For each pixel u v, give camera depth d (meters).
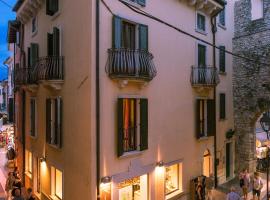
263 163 17.94
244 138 16.72
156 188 10.80
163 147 11.20
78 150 9.20
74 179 9.45
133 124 10.06
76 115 9.33
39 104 12.65
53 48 10.27
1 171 18.33
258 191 13.09
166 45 11.44
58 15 10.63
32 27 13.83
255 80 16.03
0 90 36.72
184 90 12.53
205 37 14.07
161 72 11.15
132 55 9.14
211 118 14.02
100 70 8.82
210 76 13.37
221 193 14.28
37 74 10.79
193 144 13.10
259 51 15.78
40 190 12.42
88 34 8.64
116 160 9.30
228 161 16.81
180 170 12.23
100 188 8.73
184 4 12.55
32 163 13.64
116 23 9.09
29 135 14.22
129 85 9.71
